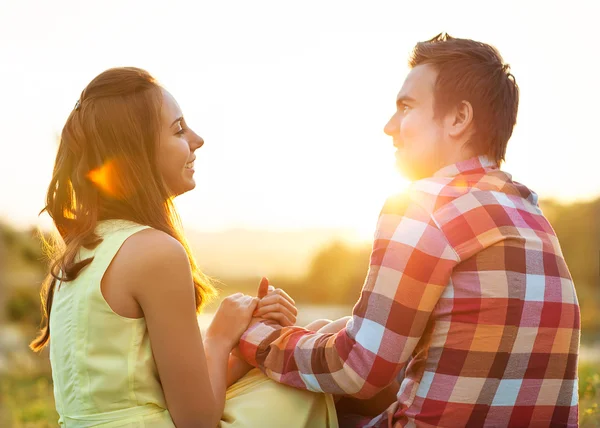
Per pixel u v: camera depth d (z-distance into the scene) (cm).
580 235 1612
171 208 240
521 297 192
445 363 193
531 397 195
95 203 218
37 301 1095
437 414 193
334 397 244
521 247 196
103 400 203
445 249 193
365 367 197
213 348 229
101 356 203
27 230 1096
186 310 207
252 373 235
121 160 220
